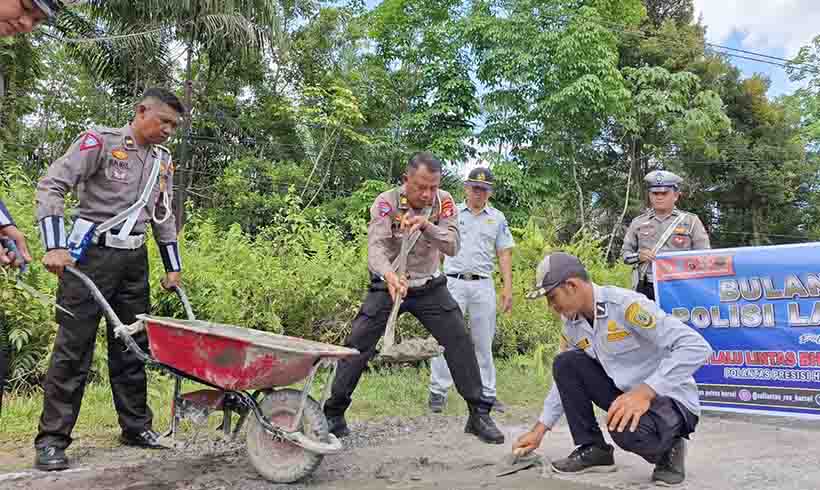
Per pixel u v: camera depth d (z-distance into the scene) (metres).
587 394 3.56
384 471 3.69
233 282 6.70
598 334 3.32
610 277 9.19
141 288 4.12
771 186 27.14
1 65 13.39
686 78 22.31
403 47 20.64
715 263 5.31
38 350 5.66
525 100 19.72
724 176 28.23
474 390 4.36
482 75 19.72
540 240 8.80
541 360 7.47
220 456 4.02
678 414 3.23
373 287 4.27
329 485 3.43
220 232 8.40
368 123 20.64
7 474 3.57
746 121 29.45
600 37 19.22
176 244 4.30
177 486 3.40
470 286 5.56
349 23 20.75
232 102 19.77
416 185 4.05
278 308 7.02
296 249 7.62
